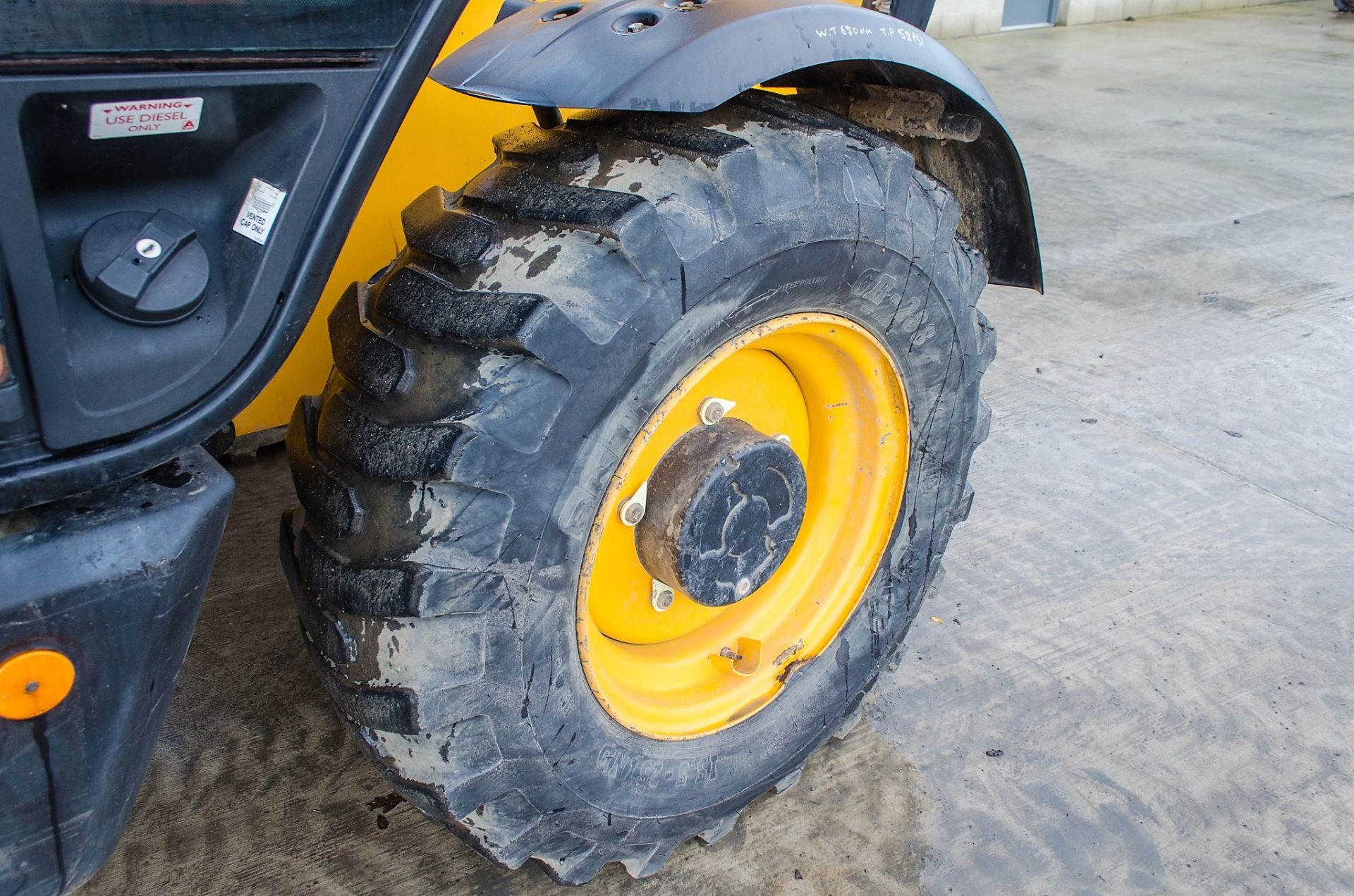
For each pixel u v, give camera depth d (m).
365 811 1.85
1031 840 1.83
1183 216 5.23
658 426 1.34
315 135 0.91
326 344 2.00
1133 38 10.60
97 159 0.82
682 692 1.65
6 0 0.72
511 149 1.38
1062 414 3.32
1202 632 2.35
